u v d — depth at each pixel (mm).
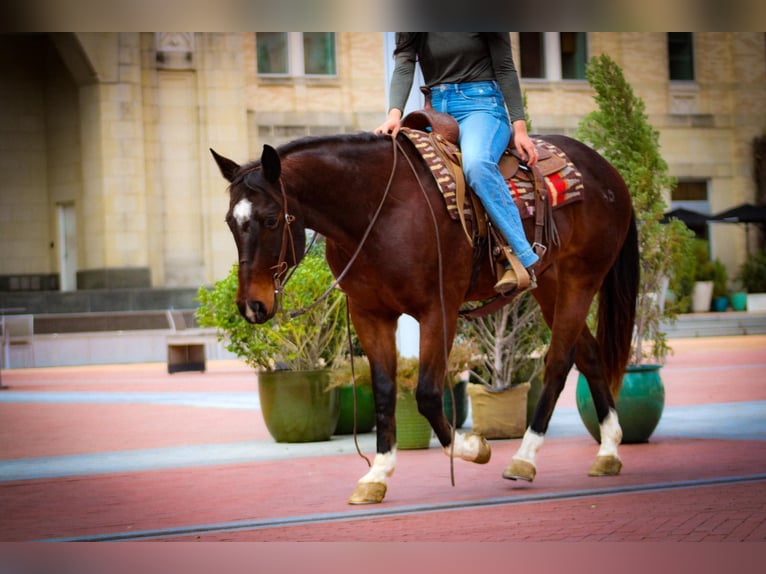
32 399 22844
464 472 10586
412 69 9445
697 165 49594
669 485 9195
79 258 44062
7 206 44906
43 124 45219
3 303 40000
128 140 42438
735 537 7125
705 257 46094
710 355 28906
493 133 9070
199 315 13992
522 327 13547
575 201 9656
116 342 37719
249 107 44625
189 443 14273
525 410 13234
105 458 12938
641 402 12094
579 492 8961
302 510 8656
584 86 48156
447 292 8695
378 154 8594
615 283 10469
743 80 50000
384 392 8844
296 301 13594
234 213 8023
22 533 8148
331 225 8438
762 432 13031
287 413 13555
